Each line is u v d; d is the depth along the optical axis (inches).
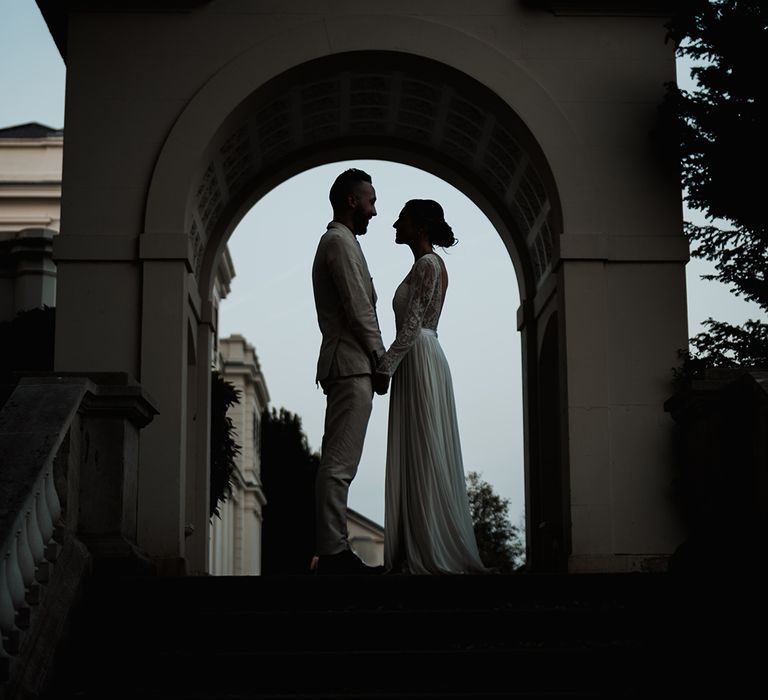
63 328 439.5
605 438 438.6
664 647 241.6
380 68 470.3
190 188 449.4
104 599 267.6
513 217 544.7
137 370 437.7
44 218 1210.6
